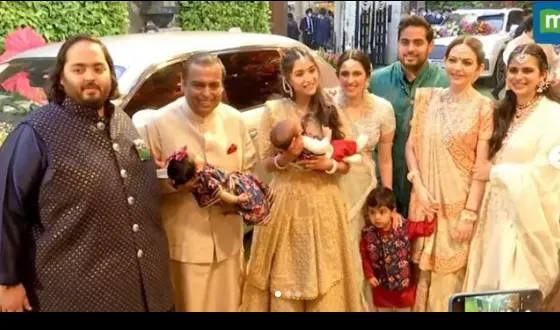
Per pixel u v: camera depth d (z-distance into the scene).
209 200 2.24
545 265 2.41
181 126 2.33
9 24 4.94
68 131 1.95
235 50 4.05
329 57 4.20
